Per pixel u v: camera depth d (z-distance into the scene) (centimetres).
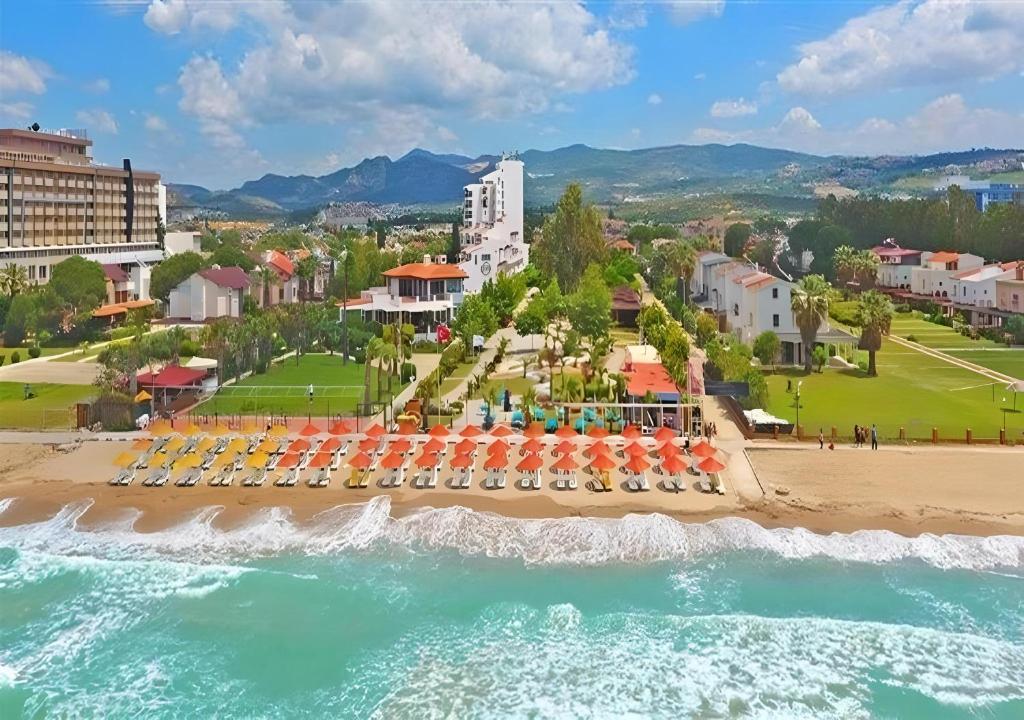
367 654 3712
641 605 4112
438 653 3712
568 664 3625
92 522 5094
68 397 8062
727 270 12888
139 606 4144
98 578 4419
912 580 4344
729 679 3512
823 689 3450
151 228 19775
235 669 3612
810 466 5759
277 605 4128
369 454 5994
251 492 5478
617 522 4947
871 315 9219
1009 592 4222
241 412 7281
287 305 13225
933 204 19462
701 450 5566
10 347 11125
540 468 5741
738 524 4891
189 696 3431
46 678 3566
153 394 7181
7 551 4734
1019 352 10712
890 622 3947
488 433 6438
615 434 6538
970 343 11538
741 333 10950
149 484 5616
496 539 4797
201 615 4041
